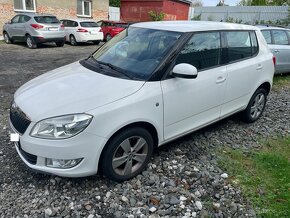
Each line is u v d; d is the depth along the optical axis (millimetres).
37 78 3748
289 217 2795
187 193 3123
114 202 2967
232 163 3727
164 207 2922
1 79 7504
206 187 3246
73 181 3246
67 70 3756
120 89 3066
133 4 30391
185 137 4391
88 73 3498
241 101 4574
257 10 29750
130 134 3104
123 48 3898
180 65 3273
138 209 2883
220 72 3973
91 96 2947
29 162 3010
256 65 4617
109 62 3734
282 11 28500
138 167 3342
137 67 3438
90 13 22641
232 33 4270
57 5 19812
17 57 11250
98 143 2861
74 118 2756
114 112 2891
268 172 3549
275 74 8773
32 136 2830
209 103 3932
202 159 3789
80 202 2949
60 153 2785
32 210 2826
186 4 32312
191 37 3633
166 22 4289
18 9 17594
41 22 14047
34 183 3205
